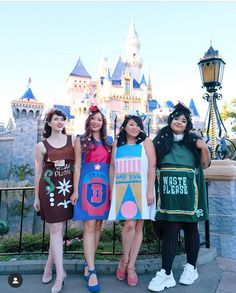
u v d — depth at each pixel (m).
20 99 38.41
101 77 56.47
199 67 5.13
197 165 3.02
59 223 2.91
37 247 4.70
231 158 4.95
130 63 70.56
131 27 72.81
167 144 2.99
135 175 2.94
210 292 2.80
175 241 2.95
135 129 3.03
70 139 3.08
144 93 55.84
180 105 3.11
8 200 28.11
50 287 2.94
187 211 2.86
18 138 37.75
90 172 2.99
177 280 3.11
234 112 29.56
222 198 4.24
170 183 2.92
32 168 37.56
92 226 2.94
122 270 3.10
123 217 2.87
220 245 4.18
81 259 3.61
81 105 44.06
